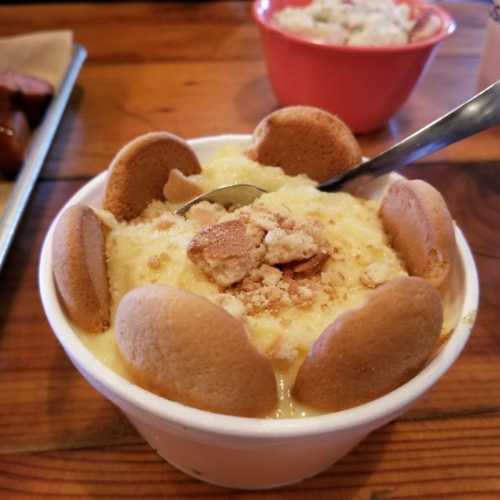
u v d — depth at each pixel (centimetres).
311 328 13
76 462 15
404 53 24
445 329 14
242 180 18
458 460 15
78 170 25
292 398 12
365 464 15
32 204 23
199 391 11
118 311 12
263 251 14
